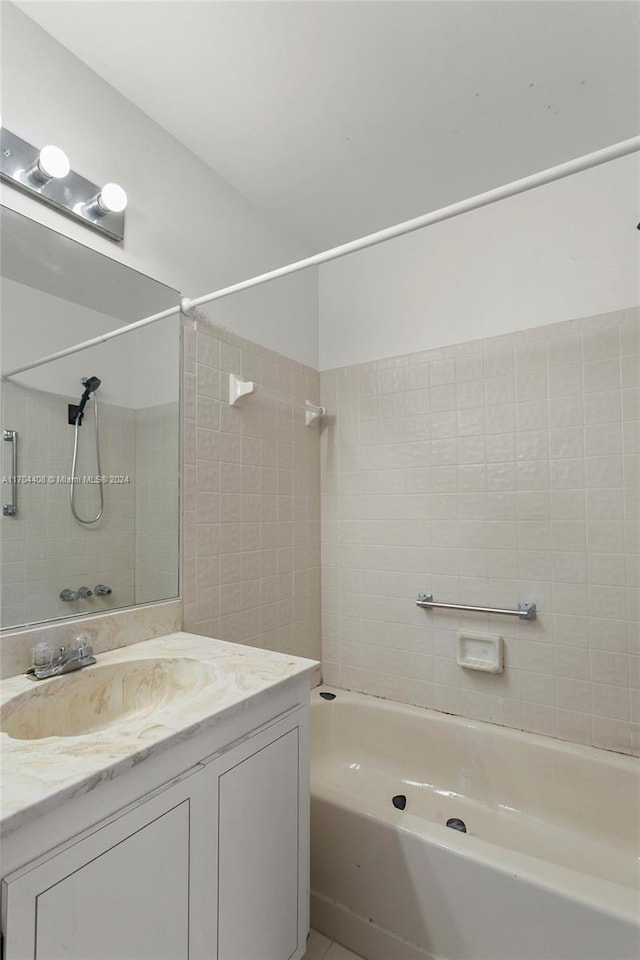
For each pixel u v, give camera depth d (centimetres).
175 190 167
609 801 160
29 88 125
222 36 131
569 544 178
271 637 201
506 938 117
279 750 116
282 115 158
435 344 209
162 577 156
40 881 69
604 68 141
